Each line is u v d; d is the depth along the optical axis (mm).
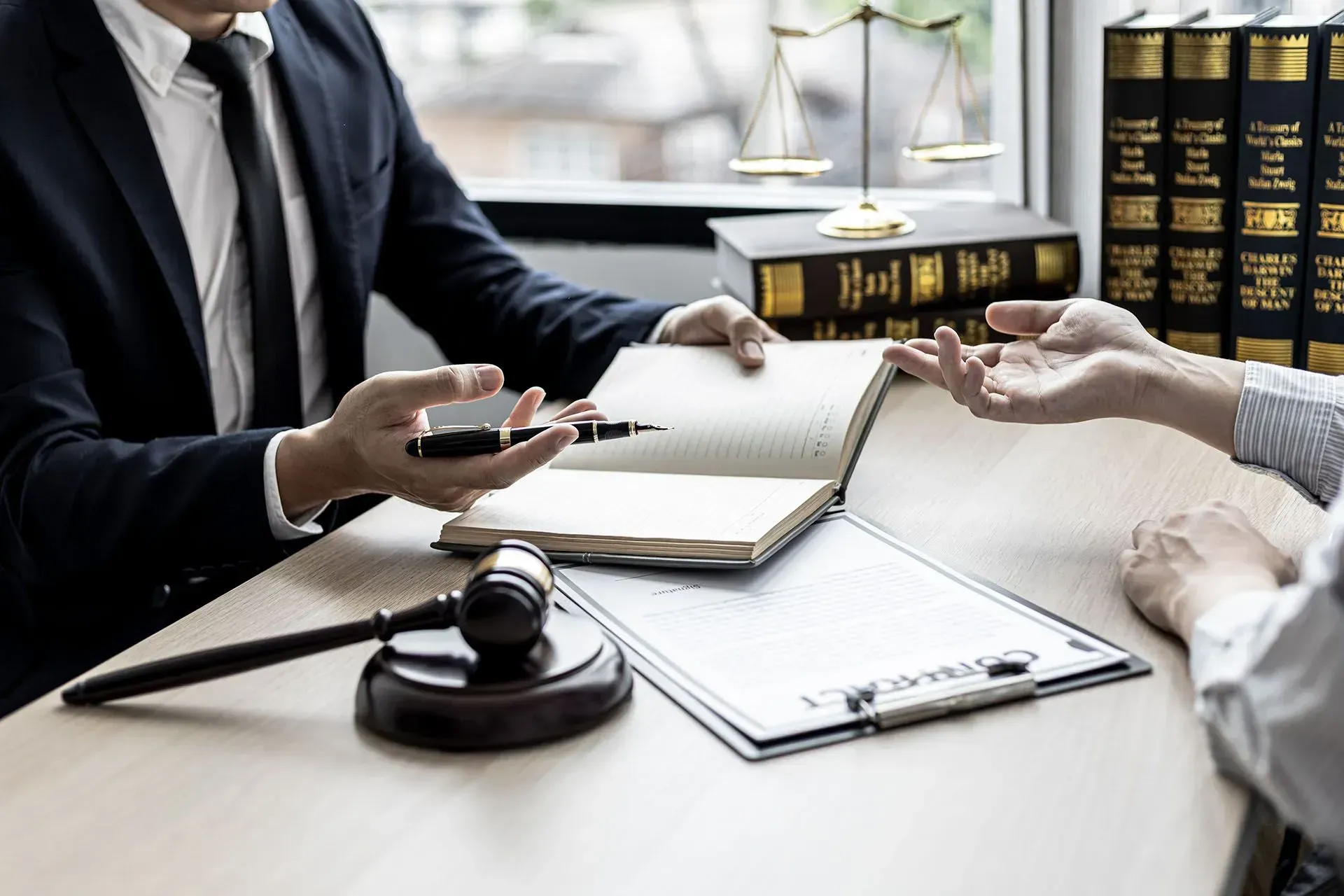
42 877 562
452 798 609
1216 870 539
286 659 688
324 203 1358
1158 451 1055
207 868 564
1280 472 904
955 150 1364
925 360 923
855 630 747
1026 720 656
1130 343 934
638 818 588
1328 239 1141
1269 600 665
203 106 1304
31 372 1084
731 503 893
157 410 1234
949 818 580
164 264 1197
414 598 833
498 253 1475
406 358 1847
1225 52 1159
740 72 1756
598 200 1779
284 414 1350
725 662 716
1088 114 1438
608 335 1275
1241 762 581
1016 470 1026
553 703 652
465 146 1902
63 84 1166
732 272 1373
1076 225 1484
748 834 574
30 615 1164
